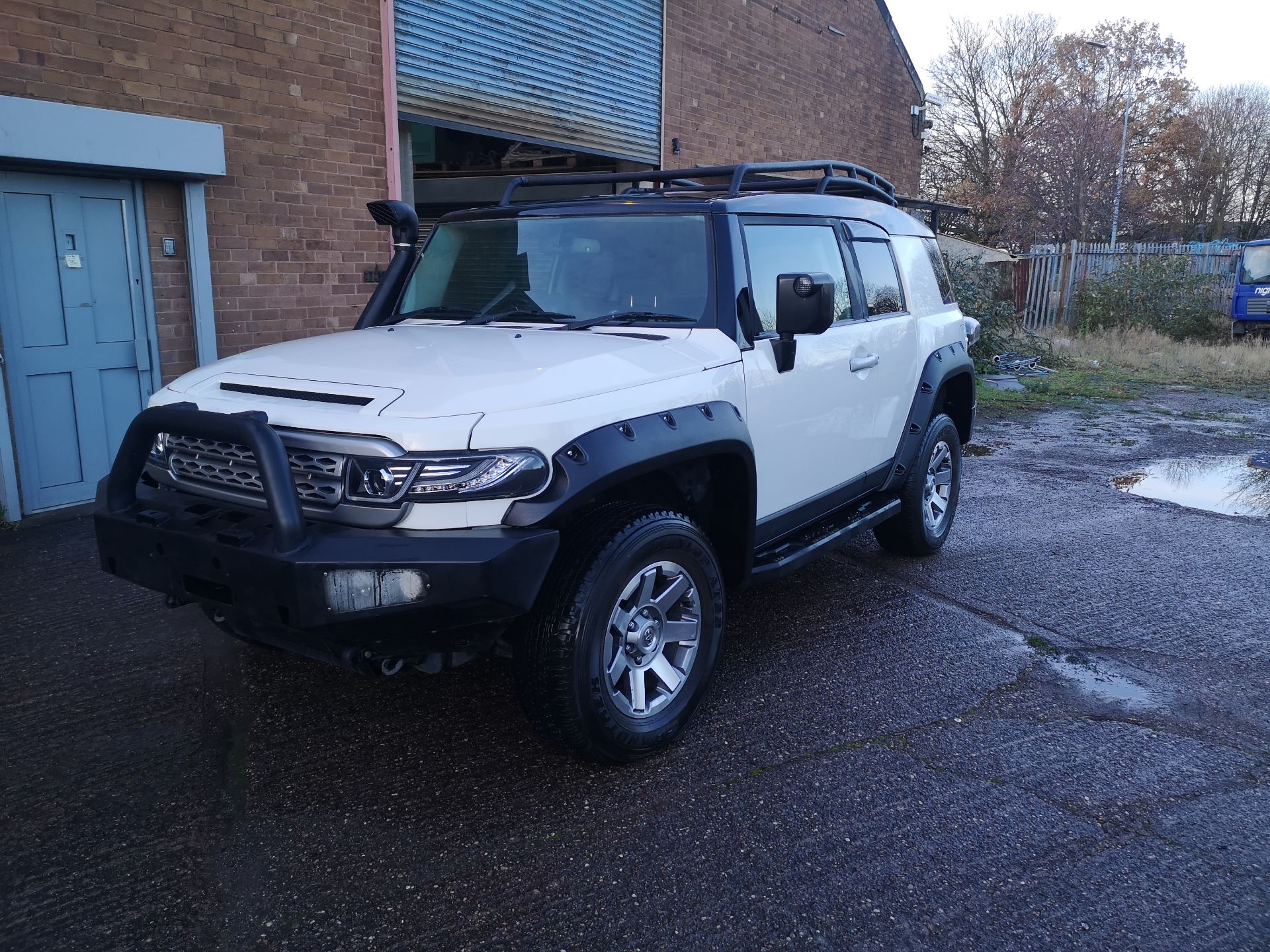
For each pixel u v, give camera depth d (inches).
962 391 232.7
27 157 213.5
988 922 98.0
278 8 267.9
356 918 98.0
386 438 106.1
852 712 144.2
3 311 222.1
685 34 459.5
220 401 120.4
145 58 238.7
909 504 207.6
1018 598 195.3
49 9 218.7
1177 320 763.4
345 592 102.4
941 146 1539.1
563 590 115.1
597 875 105.0
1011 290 812.6
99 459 245.9
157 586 117.2
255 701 145.2
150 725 137.5
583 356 125.1
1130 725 141.2
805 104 567.8
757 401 145.6
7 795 119.4
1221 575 210.7
